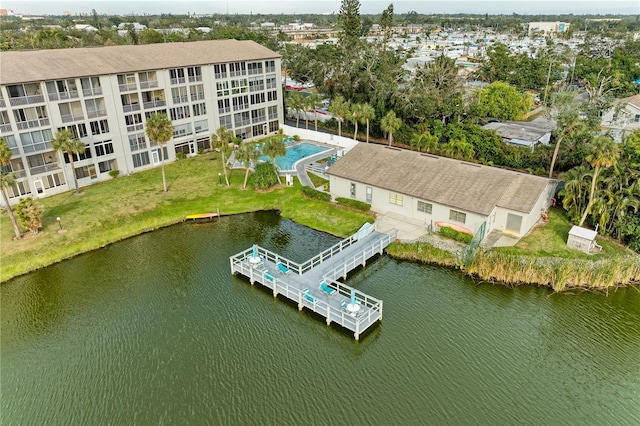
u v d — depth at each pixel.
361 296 31.25
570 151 51.47
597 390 23.50
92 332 28.53
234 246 38.78
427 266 34.72
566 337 27.30
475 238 34.97
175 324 29.16
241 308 30.72
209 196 47.50
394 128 59.50
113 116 50.97
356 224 40.84
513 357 25.72
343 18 91.88
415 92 65.69
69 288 33.38
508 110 73.56
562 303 30.38
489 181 38.62
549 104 84.62
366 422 21.69
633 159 39.44
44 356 26.53
